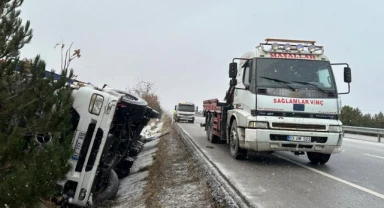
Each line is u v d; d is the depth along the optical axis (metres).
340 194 5.66
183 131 19.47
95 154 5.40
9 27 4.08
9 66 4.00
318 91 7.76
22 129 3.70
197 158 9.04
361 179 6.91
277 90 7.68
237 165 8.15
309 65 8.07
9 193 3.38
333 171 7.77
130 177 8.33
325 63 8.15
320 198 5.39
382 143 16.77
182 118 35.16
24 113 4.02
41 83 4.18
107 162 6.20
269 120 7.48
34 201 3.65
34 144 3.88
